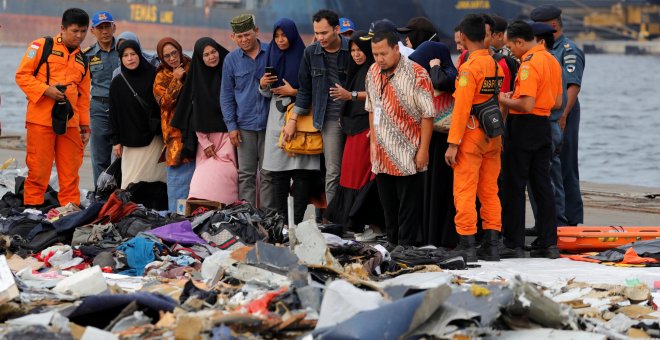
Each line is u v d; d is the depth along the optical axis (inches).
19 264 761.6
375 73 866.8
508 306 549.6
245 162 1001.5
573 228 925.8
